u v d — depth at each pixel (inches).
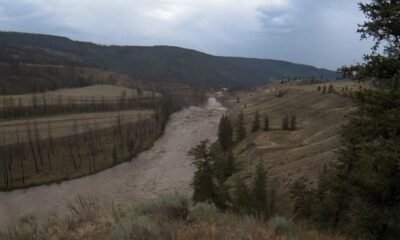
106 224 339.0
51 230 335.9
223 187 1227.9
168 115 5546.3
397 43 522.3
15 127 4220.0
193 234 283.1
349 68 548.7
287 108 4650.6
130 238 284.0
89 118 5098.4
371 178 535.2
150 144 3622.0
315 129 2940.5
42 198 2151.8
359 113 546.9
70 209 388.5
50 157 3070.9
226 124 3302.2
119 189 2287.2
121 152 3257.9
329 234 404.5
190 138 4010.8
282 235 304.2
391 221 562.6
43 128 4207.7
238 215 372.5
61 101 6328.7
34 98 5718.5
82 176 2632.9
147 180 2485.2
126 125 4525.1
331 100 3846.0
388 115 474.0
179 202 350.6
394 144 453.1
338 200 795.4
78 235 319.6
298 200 1075.3
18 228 344.5
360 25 538.9
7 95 6688.0
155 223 303.3
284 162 1996.8
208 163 1264.8
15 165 2834.6
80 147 3422.7
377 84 539.8
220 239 283.3
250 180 1705.2
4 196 2231.8
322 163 1547.7
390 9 502.6
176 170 2714.1
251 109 5625.0
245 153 2615.7
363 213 560.1
